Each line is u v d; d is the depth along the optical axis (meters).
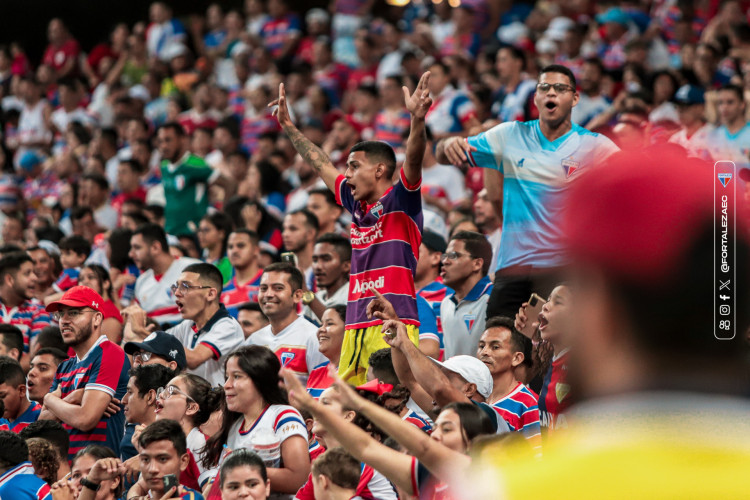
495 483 2.03
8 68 37.44
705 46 22.80
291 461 9.59
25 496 9.84
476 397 9.43
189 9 38.28
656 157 1.97
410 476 5.13
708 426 1.83
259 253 17.91
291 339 12.72
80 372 12.58
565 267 2.01
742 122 17.58
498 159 11.73
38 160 30.52
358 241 10.47
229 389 10.05
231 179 21.36
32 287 17.03
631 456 1.84
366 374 10.18
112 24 39.53
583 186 1.98
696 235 1.85
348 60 31.08
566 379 2.02
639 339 1.87
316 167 10.99
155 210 21.12
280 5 32.88
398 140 22.25
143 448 9.66
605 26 26.45
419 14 32.53
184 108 30.25
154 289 16.23
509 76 22.97
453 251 12.83
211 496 9.34
